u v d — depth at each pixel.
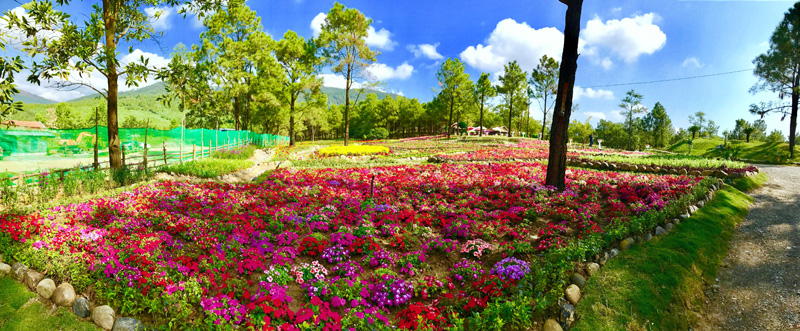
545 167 17.92
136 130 20.31
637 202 9.71
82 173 10.35
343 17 33.25
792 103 28.75
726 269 6.96
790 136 28.61
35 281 5.04
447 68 44.91
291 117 39.09
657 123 66.81
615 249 7.04
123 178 11.36
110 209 7.91
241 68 34.44
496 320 4.71
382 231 8.17
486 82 49.03
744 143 39.94
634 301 5.57
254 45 34.44
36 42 8.37
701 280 6.50
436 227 8.85
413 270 6.27
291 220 8.30
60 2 8.82
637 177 13.41
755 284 6.36
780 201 10.92
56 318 4.58
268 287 5.20
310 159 22.08
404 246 7.34
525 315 4.86
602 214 9.59
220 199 9.79
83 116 58.78
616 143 69.88
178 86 11.96
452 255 7.13
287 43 36.59
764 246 7.70
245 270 5.84
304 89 38.06
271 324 4.50
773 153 29.75
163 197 9.45
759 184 13.44
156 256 5.65
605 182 12.81
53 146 16.67
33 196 8.81
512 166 18.03
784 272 6.55
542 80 46.59
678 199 9.66
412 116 72.31
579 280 5.97
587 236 7.41
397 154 24.77
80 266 5.17
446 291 5.65
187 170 14.12
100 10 11.17
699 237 7.72
